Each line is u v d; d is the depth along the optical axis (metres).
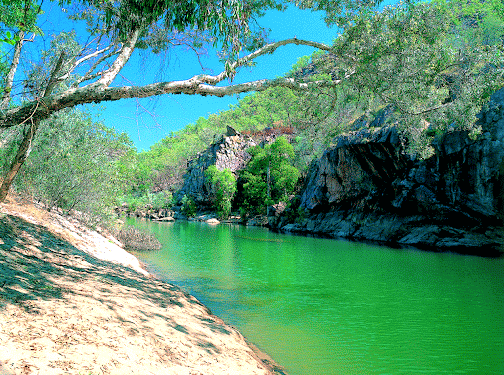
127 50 7.56
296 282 14.13
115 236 21.59
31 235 9.91
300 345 7.41
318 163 52.66
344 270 17.14
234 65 7.96
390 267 18.30
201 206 78.75
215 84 8.12
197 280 13.67
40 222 12.04
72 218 16.97
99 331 4.43
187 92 7.75
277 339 7.73
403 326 8.89
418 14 9.77
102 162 16.73
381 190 37.69
